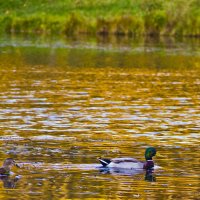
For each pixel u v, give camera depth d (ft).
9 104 137.59
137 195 81.76
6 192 81.61
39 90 156.25
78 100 144.15
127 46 252.42
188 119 126.11
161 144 105.91
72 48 244.01
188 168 92.94
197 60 218.38
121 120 123.65
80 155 98.17
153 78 179.73
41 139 107.34
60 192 82.02
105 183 85.87
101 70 192.34
